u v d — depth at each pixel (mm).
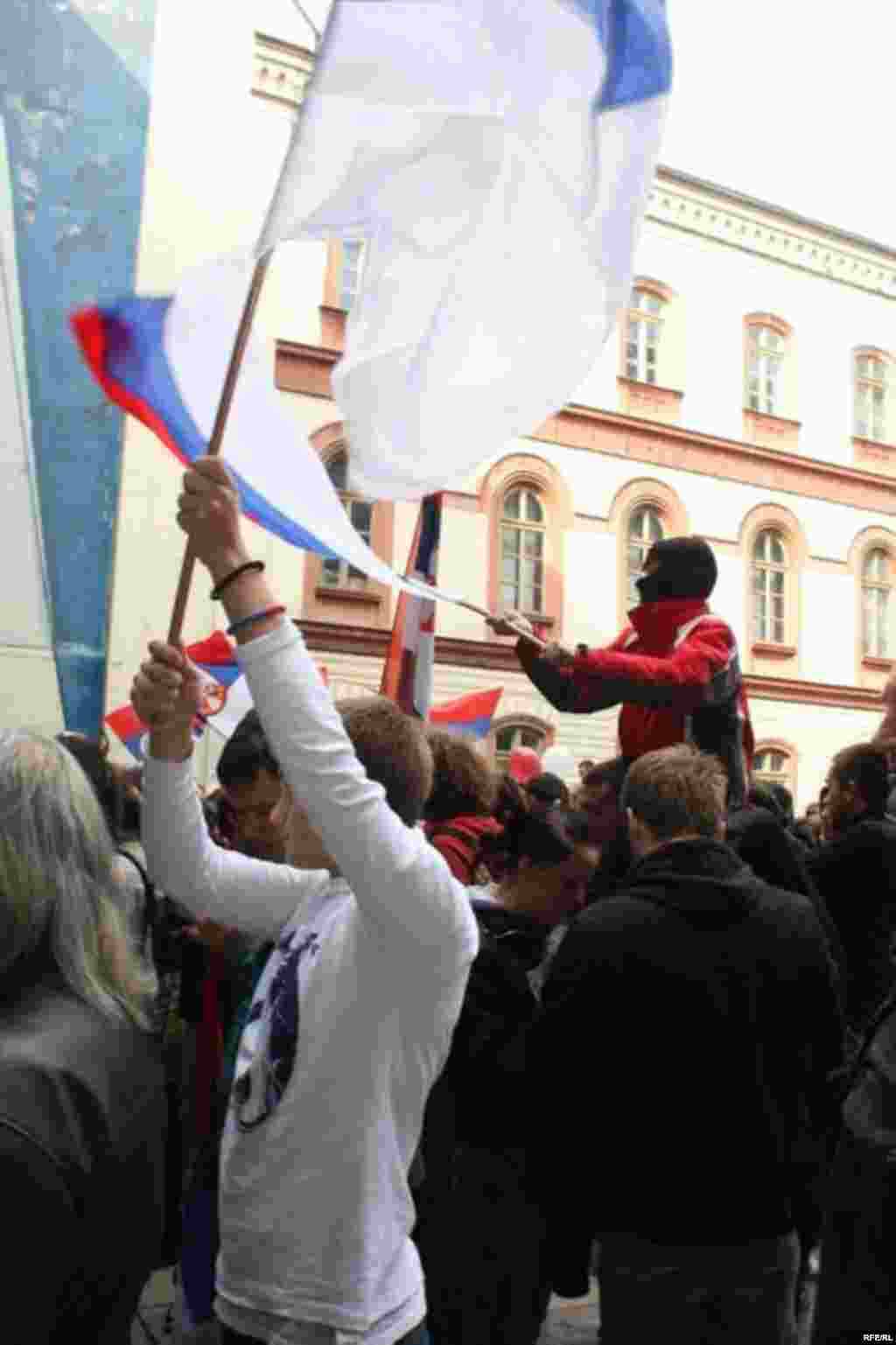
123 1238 1353
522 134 1701
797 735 19062
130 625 12570
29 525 11250
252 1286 1930
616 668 3309
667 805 2830
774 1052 2678
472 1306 2822
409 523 15703
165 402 2469
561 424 17391
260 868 2393
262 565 1830
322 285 15359
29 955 1443
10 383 10492
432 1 1627
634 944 2641
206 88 13562
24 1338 1212
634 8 1705
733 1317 2568
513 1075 2787
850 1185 2023
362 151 1683
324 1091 1914
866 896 4352
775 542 19422
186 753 2270
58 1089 1306
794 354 19891
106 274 10070
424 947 1881
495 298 1851
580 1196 2684
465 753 3115
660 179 18750
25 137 9969
